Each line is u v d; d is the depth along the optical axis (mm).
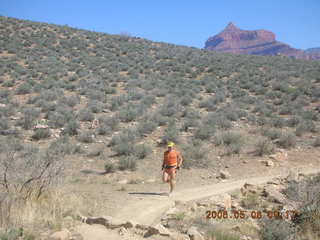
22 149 18594
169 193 13008
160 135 22062
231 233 8094
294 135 20781
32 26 67438
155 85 36562
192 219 9172
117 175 16312
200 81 39094
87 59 49688
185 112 26516
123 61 50375
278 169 16203
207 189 13469
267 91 34688
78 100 30453
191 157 17781
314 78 41094
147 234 7895
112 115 26328
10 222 7727
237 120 25312
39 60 46438
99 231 8039
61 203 9445
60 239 7230
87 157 18922
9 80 36125
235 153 18750
